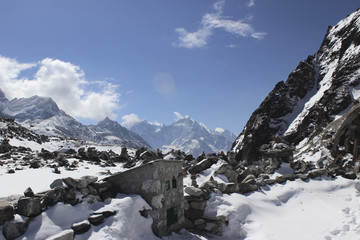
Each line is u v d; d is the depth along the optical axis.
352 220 17.39
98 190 15.31
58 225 12.30
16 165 24.86
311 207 20.19
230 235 17.50
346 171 25.66
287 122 91.62
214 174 24.38
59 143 82.69
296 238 16.25
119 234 12.76
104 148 88.06
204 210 18.81
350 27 106.81
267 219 18.78
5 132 69.69
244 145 89.44
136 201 14.95
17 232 11.29
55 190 13.36
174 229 16.98
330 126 58.75
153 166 15.92
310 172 24.84
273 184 24.11
